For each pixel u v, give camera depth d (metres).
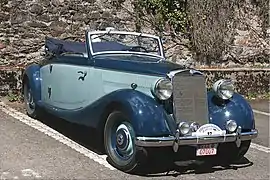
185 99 5.18
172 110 5.14
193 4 11.91
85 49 6.70
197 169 5.42
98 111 5.64
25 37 10.57
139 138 4.89
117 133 5.25
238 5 12.34
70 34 10.95
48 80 7.29
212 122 5.37
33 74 7.73
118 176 5.03
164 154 5.73
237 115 5.45
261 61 12.57
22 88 8.82
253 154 6.23
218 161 5.77
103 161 5.55
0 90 9.50
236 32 12.38
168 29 11.82
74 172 5.10
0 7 10.33
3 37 10.40
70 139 6.54
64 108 6.72
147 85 5.31
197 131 5.09
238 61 12.46
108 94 5.51
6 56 10.45
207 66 12.15
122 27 11.40
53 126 7.29
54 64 7.07
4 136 6.52
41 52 10.72
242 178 5.14
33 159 5.52
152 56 6.61
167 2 11.74
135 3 11.48
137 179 4.96
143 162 5.05
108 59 6.01
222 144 5.67
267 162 5.84
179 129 4.97
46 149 5.97
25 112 8.30
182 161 5.65
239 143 5.34
